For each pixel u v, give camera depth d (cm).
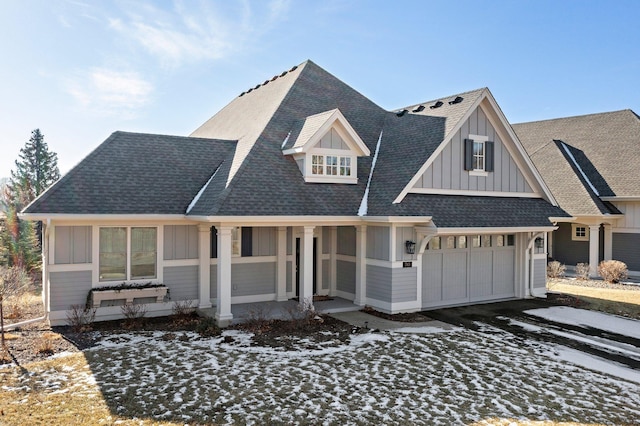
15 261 3053
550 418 761
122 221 1331
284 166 1491
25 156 5650
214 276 1497
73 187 1290
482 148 1686
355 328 1278
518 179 1795
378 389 859
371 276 1512
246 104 2100
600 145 2736
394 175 1554
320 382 884
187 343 1112
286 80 1967
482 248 1723
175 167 1498
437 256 1599
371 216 1434
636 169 2466
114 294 1297
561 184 2539
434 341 1173
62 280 1273
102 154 1430
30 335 1169
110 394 807
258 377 900
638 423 748
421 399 821
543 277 1869
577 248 2642
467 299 1681
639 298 1836
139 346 1083
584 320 1452
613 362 1054
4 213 4450
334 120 1484
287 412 755
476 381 911
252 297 1568
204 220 1245
